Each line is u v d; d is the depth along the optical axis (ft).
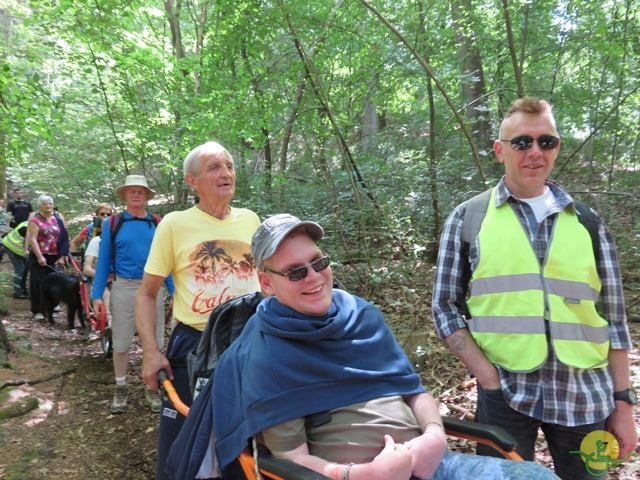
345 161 20.65
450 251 6.98
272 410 5.47
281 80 24.35
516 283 6.38
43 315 23.58
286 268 5.82
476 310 6.68
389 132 26.35
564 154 25.32
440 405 12.66
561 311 6.20
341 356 5.75
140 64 26.11
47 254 23.47
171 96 26.48
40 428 13.12
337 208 20.03
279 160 31.55
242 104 25.04
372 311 6.30
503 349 6.38
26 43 28.19
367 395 5.72
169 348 8.59
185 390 8.39
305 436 5.54
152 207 32.96
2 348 17.10
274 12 21.17
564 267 6.27
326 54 25.38
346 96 28.27
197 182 8.63
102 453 12.19
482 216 6.83
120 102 29.09
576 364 6.09
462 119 20.03
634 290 19.80
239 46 24.91
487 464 5.56
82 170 34.71
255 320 6.42
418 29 22.66
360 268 19.17
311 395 5.54
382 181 22.52
